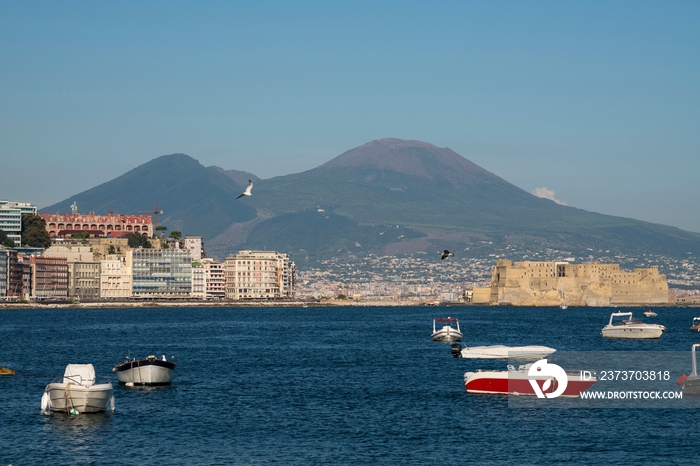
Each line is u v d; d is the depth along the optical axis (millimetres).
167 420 135125
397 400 153750
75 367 139625
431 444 120250
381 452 115938
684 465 110062
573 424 132500
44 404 139625
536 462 111375
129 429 128500
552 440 122500
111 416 137625
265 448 117812
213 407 146500
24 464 109938
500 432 127375
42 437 122750
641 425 131750
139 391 162875
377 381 179375
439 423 133500
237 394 160625
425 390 165375
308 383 176500
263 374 192625
